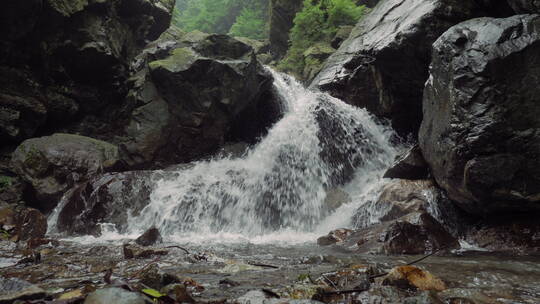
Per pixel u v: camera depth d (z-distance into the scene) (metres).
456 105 6.41
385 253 5.62
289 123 11.90
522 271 4.38
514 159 5.88
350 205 8.99
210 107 11.36
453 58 6.68
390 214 7.69
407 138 11.88
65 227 9.28
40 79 11.60
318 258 5.12
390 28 11.44
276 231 9.09
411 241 5.86
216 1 40.38
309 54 18.92
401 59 10.30
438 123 7.22
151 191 9.51
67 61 11.88
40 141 10.64
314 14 20.31
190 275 4.19
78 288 3.53
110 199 9.22
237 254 5.84
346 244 6.44
